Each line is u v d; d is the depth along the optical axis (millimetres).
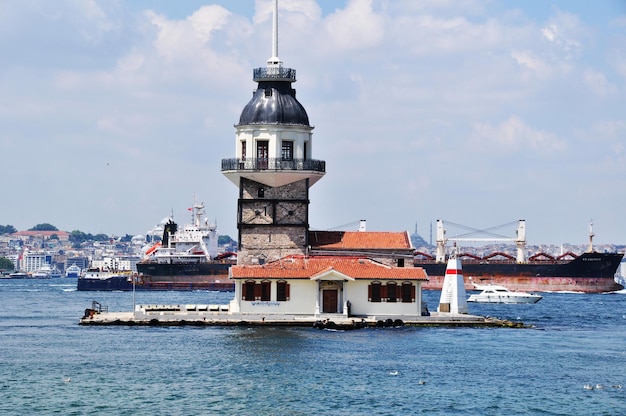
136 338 115062
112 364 95750
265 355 100875
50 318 159250
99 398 80062
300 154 137375
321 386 84812
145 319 131250
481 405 78812
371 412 75812
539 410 77500
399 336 117812
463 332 125312
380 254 137500
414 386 85625
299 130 137250
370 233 140000
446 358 101188
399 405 78188
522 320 161875
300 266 131000
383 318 129875
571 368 96812
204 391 82688
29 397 80500
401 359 99625
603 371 95312
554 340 120625
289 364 95375
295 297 129750
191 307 144125
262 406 77312
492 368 95750
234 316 129000
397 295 130750
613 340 122250
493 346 111688
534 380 89750
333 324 123688
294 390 83125
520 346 112812
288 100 137750
